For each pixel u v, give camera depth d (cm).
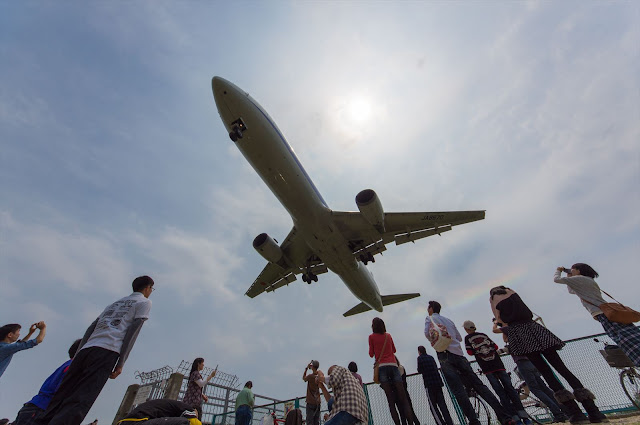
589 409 513
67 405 380
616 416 734
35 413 510
